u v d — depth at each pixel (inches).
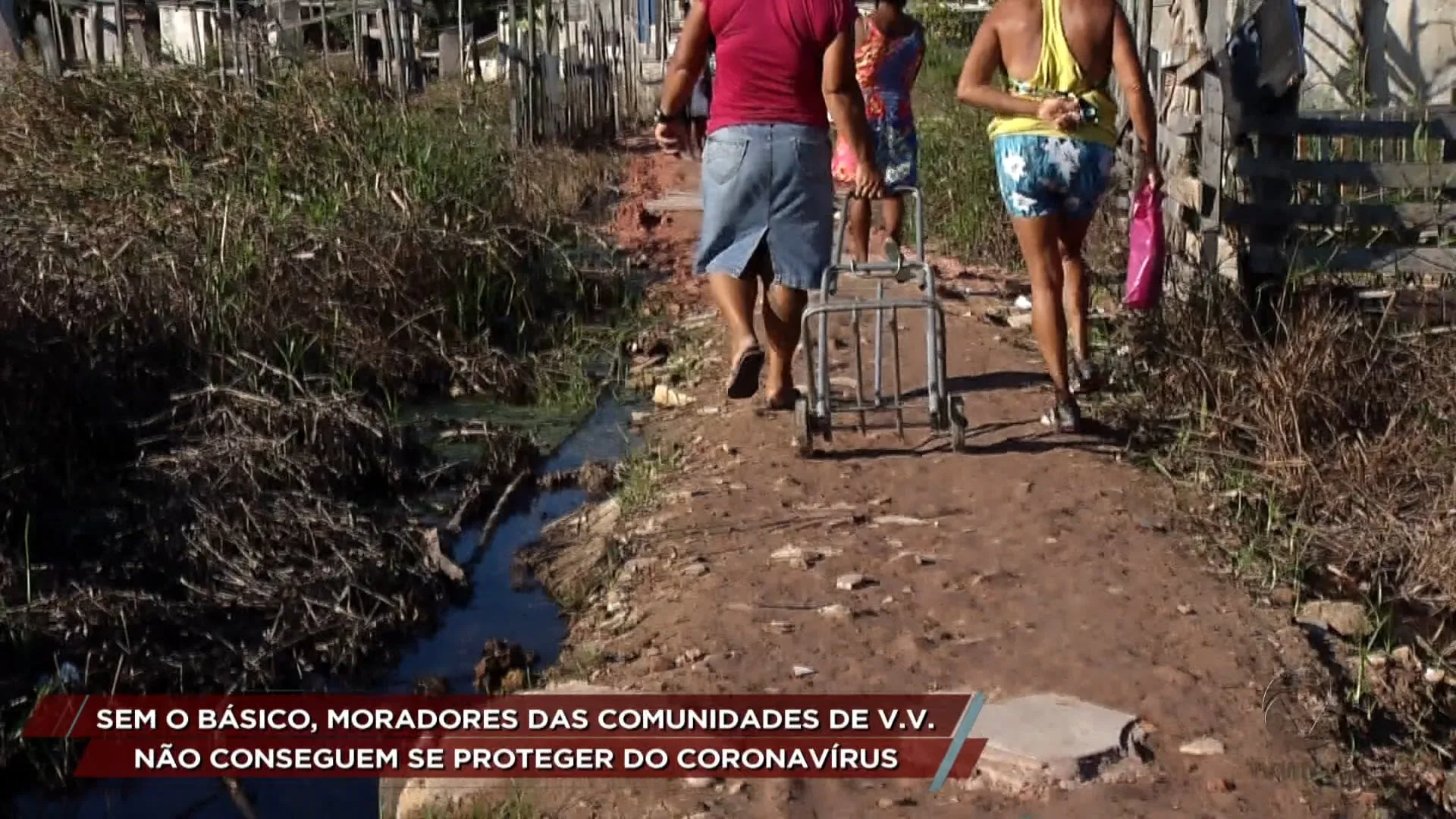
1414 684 187.6
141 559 226.5
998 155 255.1
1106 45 251.6
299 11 682.8
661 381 329.4
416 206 364.2
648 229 488.1
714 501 238.8
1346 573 221.3
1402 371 270.1
